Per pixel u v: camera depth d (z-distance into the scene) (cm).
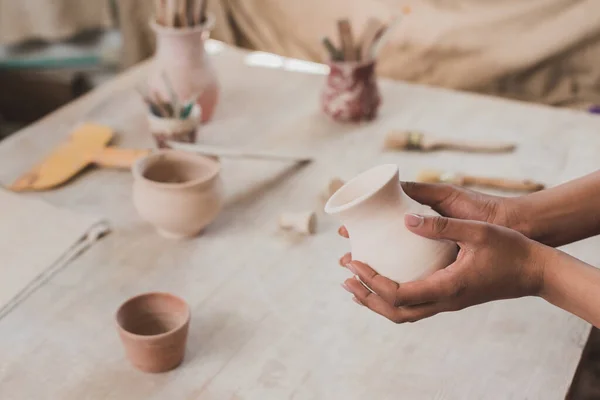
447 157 145
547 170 140
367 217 85
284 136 154
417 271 85
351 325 105
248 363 98
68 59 254
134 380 96
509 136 153
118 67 259
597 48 198
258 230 125
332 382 95
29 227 123
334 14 222
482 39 207
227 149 134
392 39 217
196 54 151
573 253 119
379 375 96
